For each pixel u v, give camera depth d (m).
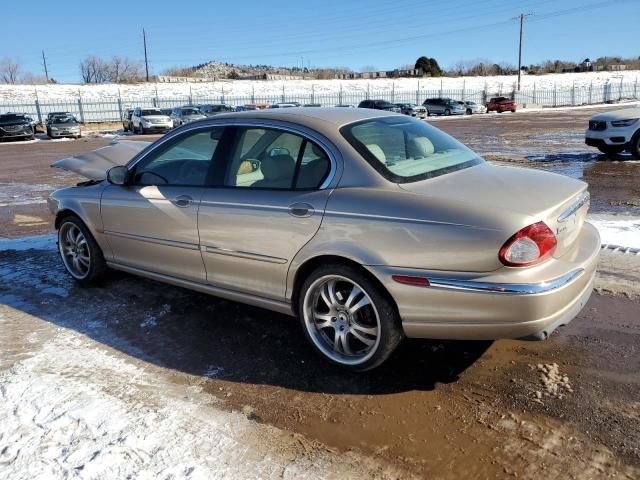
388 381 3.16
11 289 4.80
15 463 2.53
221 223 3.55
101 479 2.41
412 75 93.88
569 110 43.41
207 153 3.80
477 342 3.56
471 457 2.50
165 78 86.94
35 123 36.09
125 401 3.01
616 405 2.83
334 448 2.60
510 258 2.66
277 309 3.51
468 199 2.86
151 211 3.99
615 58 106.19
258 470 2.46
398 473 2.42
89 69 85.38
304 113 3.55
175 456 2.55
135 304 4.38
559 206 2.89
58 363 3.45
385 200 2.96
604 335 3.56
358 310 3.16
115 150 5.88
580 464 2.42
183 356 3.52
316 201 3.15
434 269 2.82
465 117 38.16
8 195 10.23
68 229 4.86
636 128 11.62
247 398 3.03
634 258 4.95
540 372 3.17
